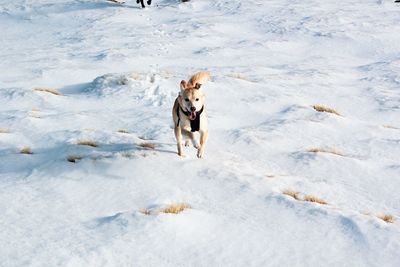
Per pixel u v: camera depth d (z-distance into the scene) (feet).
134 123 41.47
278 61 89.61
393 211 26.86
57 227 21.02
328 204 26.21
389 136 43.19
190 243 19.81
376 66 83.30
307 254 19.62
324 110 51.01
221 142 37.32
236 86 59.41
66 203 23.89
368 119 51.16
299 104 52.95
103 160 29.30
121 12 149.48
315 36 112.57
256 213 23.40
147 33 115.75
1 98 53.36
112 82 59.47
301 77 70.69
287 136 40.19
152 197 24.72
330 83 67.21
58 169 28.27
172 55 90.99
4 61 81.82
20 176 27.66
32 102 52.19
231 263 18.54
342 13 138.82
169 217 21.49
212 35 112.57
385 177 31.99
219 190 26.02
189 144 34.17
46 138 36.04
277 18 135.23
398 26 119.65
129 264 17.97
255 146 36.83
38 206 23.41
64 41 109.70
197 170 28.55
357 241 20.86
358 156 36.63
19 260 17.92
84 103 52.11
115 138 35.14
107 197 24.73
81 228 20.90
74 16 145.18
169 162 29.43
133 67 78.02
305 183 29.17
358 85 67.92
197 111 27.94
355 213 23.72
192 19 136.26
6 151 33.06
